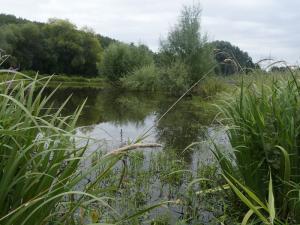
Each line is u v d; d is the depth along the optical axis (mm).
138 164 6816
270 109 4164
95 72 70938
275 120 4070
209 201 4945
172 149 8344
